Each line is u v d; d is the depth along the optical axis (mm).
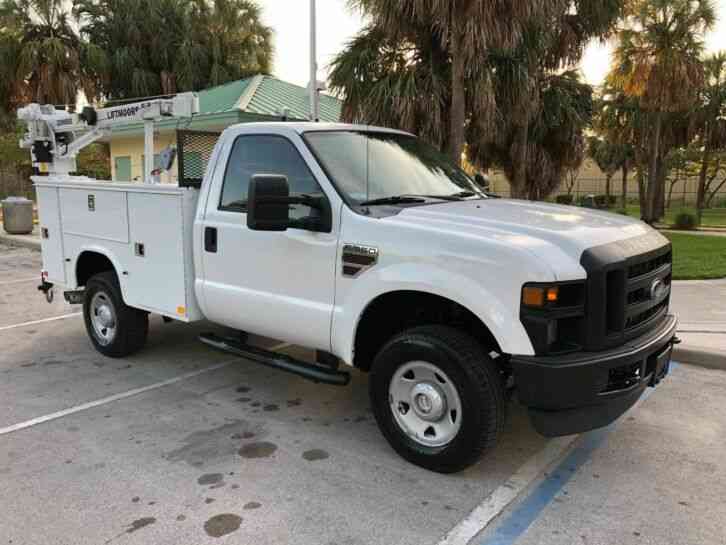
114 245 5441
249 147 4387
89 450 3934
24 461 3779
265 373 5461
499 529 3080
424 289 3398
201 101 17781
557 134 14078
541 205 4297
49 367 5633
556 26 11594
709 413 4551
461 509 3262
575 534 3043
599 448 3988
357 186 3969
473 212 3770
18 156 31719
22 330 6988
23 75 22078
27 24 22406
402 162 4441
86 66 23703
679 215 22641
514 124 13102
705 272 10180
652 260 3654
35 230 16938
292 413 4562
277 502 3312
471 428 3357
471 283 3242
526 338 3119
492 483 3535
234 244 4402
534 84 11203
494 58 10648
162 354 6008
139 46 26516
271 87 18125
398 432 3742
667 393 4949
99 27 25812
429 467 3619
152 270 5090
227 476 3596
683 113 26672
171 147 6121
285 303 4125
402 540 2984
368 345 3969
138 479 3557
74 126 7055
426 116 10367
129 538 2986
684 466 3752
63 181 5938
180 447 3979
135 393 4965
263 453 3895
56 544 2938
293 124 4258
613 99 26984
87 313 6012
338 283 3824
